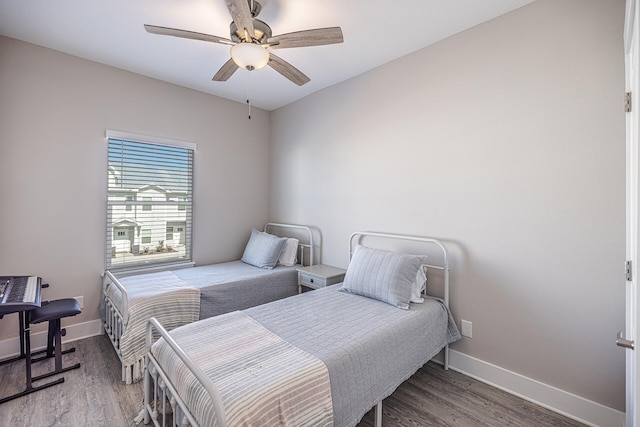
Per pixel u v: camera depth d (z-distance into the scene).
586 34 1.69
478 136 2.12
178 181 3.30
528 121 1.90
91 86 2.70
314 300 2.20
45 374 2.08
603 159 1.65
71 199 2.63
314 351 1.44
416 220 2.48
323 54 2.53
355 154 2.97
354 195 2.99
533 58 1.87
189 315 2.41
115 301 2.33
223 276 2.88
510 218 1.98
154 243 3.16
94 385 2.02
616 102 1.61
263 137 4.04
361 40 2.32
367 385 1.50
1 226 2.33
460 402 1.90
